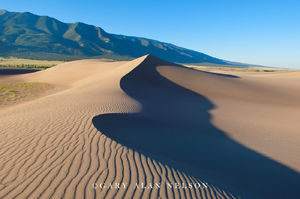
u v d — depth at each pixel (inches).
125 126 336.5
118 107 436.1
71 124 267.0
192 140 334.0
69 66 2124.8
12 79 1625.2
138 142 271.7
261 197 185.3
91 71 1777.8
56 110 353.7
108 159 176.6
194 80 1218.6
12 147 190.2
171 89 996.6
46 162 162.6
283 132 445.1
